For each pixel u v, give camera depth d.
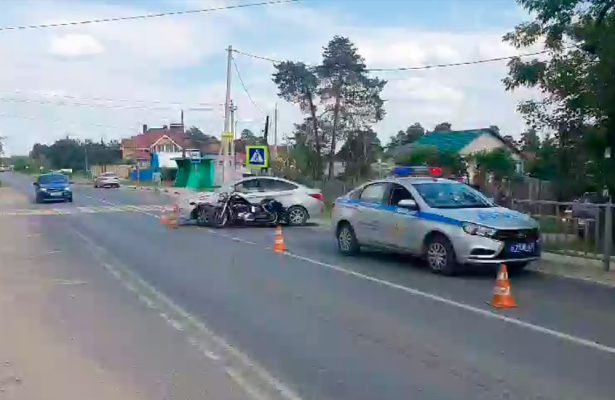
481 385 5.84
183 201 22.14
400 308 8.91
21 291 10.36
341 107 43.25
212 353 6.93
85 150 115.31
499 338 7.38
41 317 8.59
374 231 13.34
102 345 7.27
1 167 153.38
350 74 42.59
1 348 7.19
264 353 6.89
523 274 11.73
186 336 7.61
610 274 11.61
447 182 13.05
